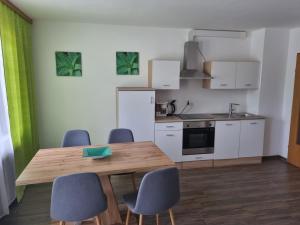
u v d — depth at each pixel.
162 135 4.27
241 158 4.67
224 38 4.87
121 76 4.53
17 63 3.27
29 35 3.93
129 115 4.12
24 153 3.53
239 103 5.15
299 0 2.83
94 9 3.32
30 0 2.92
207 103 5.00
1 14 2.80
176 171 2.08
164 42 4.62
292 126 4.66
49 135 4.39
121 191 3.55
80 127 4.49
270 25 4.32
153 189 2.00
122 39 4.43
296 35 4.53
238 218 2.88
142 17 3.75
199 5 3.06
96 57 4.38
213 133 4.46
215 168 4.48
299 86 4.46
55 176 2.11
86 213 1.97
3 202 2.82
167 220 2.85
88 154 2.70
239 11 3.35
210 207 3.12
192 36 4.63
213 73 4.53
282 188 3.66
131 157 2.63
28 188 3.57
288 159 4.78
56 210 1.92
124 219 2.84
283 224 2.77
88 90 4.43
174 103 4.83
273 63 4.71
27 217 2.86
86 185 1.92
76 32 4.24
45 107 4.30
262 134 4.67
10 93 3.00
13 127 3.09
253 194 3.47
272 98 4.82
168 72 4.32
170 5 3.08
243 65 4.62
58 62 4.24
